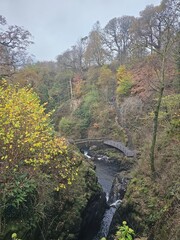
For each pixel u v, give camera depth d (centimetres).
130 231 422
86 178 1266
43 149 870
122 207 1191
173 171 1024
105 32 4862
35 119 855
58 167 1002
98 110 3622
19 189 773
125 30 4678
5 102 882
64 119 3847
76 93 4416
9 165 837
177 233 735
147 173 1215
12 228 748
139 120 2567
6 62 1894
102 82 3953
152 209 1003
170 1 1931
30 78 3042
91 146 2972
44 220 882
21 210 782
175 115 1318
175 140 1182
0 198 756
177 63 1658
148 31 3306
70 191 1072
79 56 5525
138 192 1139
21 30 1959
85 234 1198
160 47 2675
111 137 3045
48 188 935
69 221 1007
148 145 1390
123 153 2452
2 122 796
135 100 2861
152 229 919
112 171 2155
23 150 856
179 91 1727
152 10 3291
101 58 4819
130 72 3444
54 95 4919
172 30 1466
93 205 1242
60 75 5284
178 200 859
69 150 1253
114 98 3559
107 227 1311
